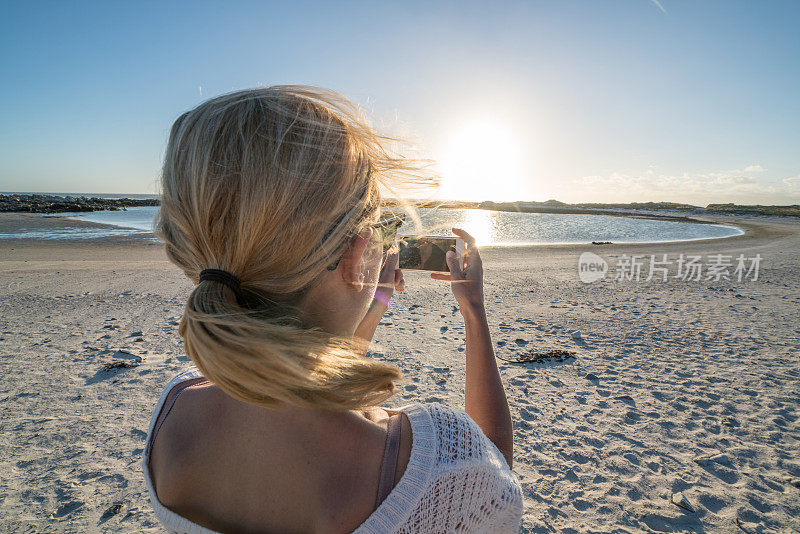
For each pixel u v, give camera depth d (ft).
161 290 30.60
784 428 11.70
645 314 24.90
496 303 27.99
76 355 16.92
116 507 8.46
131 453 10.37
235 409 1.66
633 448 10.75
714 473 9.78
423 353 17.67
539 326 22.15
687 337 20.25
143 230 101.24
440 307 26.68
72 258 52.08
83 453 10.36
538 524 8.18
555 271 43.83
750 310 25.90
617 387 14.47
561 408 12.91
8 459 10.08
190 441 1.68
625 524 8.21
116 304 26.08
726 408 12.88
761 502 8.82
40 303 26.23
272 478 1.54
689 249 73.92
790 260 54.80
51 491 8.97
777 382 14.84
